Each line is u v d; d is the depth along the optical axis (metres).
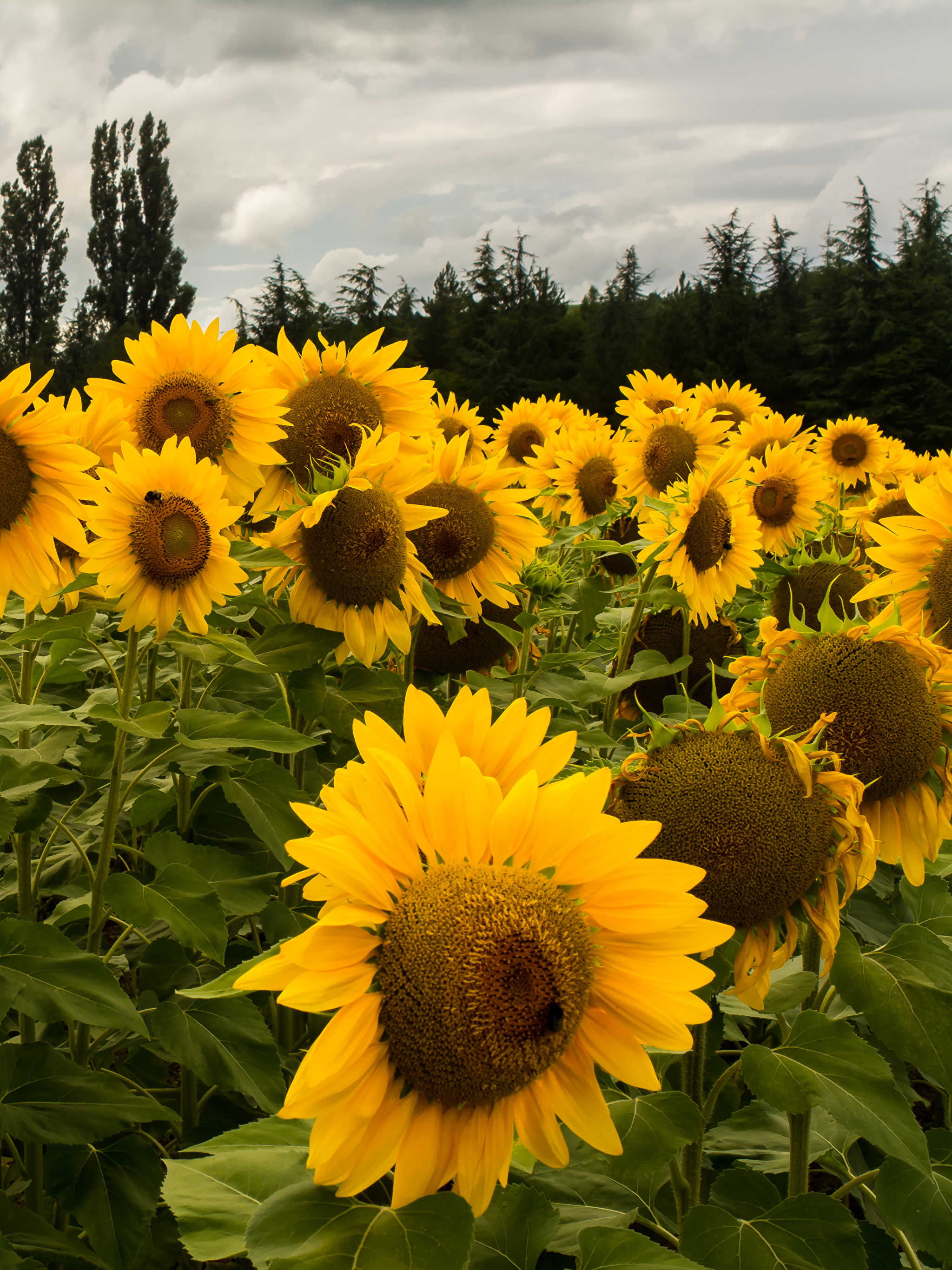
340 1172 1.32
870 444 9.27
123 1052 3.53
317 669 3.17
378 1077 1.34
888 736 2.24
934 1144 1.96
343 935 1.31
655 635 4.68
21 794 2.45
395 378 3.93
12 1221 2.24
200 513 2.84
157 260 95.06
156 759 2.65
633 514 5.29
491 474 4.22
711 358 63.84
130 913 2.33
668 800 1.94
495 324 73.12
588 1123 1.41
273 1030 3.11
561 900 1.38
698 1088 2.11
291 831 2.68
